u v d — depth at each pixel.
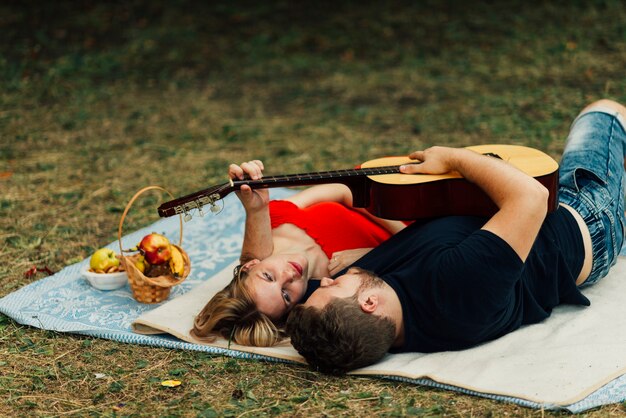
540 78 8.30
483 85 8.27
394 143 6.85
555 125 6.95
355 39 9.85
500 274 3.21
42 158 6.49
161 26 10.27
